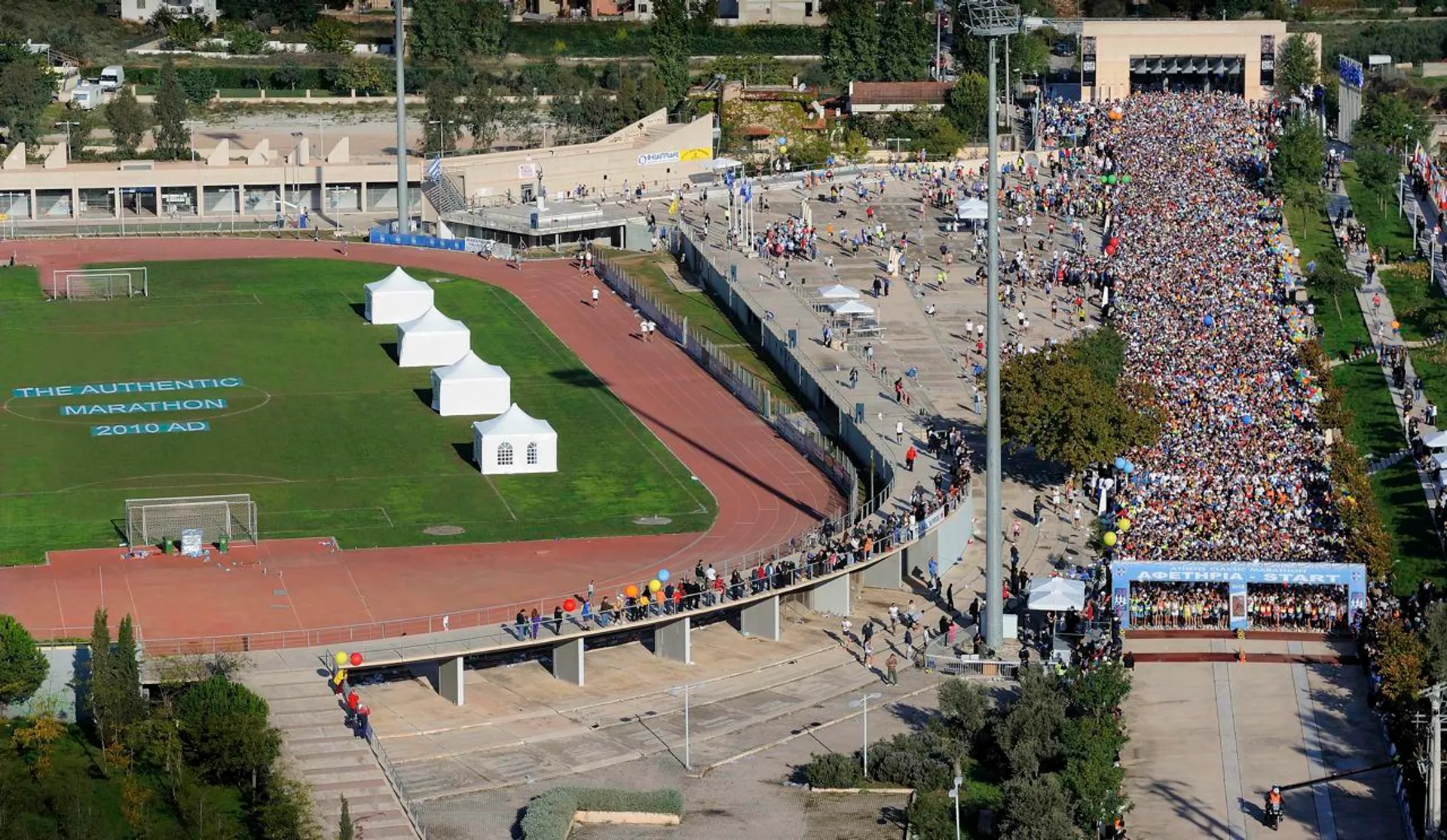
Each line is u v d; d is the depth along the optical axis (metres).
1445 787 199.25
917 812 195.12
